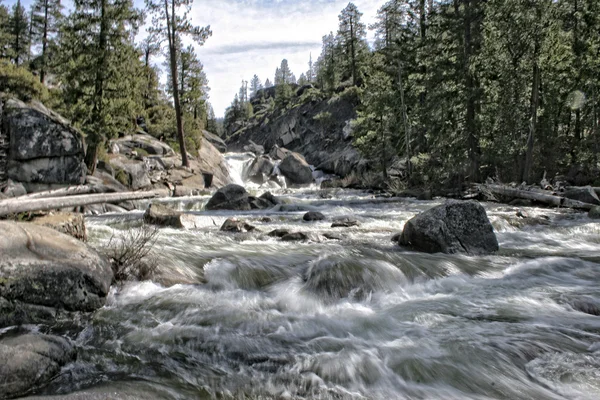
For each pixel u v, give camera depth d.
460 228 8.79
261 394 3.32
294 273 6.81
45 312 4.68
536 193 18.91
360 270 6.45
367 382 3.55
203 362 3.88
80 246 5.67
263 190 32.69
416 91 34.09
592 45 32.28
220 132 133.12
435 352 4.12
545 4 26.25
